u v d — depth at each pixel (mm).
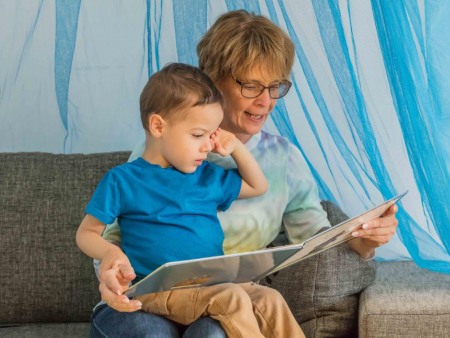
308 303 2236
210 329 1854
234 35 2061
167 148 1990
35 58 2623
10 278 2396
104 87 2637
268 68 2055
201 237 1979
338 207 2408
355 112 2381
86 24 2613
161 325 1914
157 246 1956
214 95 1976
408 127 2266
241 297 1887
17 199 2436
